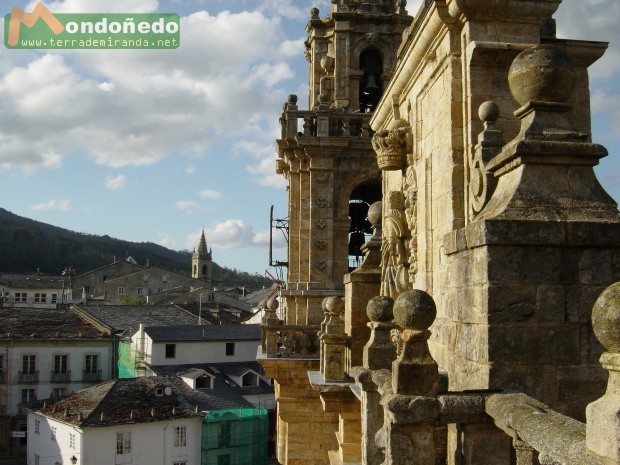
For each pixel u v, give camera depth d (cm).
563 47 1084
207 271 14875
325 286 2523
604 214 718
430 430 640
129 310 6762
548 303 705
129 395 4400
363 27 2712
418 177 1289
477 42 998
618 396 402
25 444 5528
